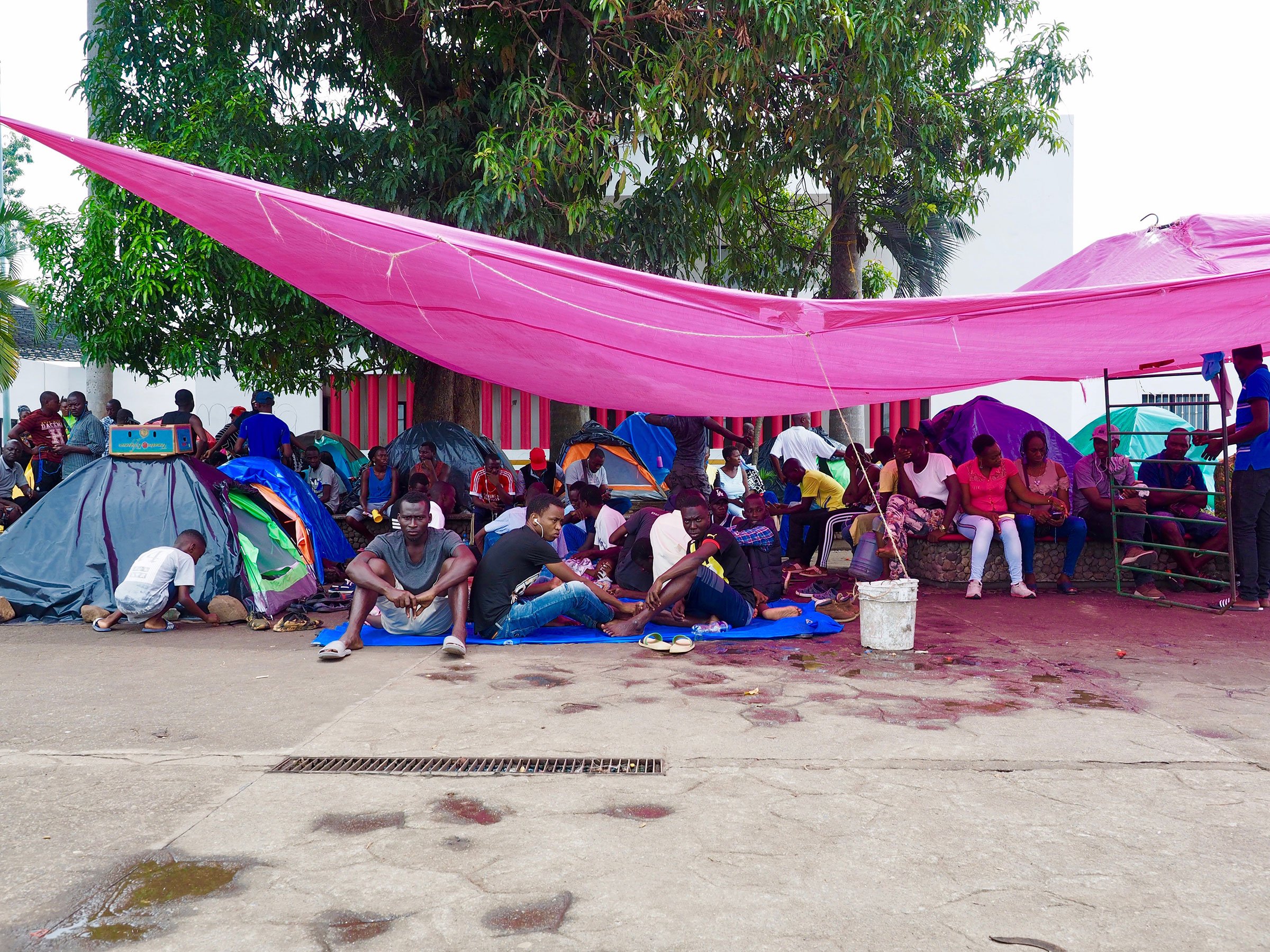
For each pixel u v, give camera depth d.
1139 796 3.30
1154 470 8.72
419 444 11.61
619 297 6.06
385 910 2.45
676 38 9.52
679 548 6.59
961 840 2.91
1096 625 6.86
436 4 9.41
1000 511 8.26
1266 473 7.31
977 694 4.80
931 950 2.25
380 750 3.85
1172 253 7.36
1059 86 13.28
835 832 2.97
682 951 2.25
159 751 3.83
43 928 2.36
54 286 10.70
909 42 10.48
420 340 7.83
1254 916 2.42
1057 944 2.28
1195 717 4.36
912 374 7.41
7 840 2.91
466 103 10.38
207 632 6.70
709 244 12.94
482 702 4.66
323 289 6.98
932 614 7.37
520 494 11.27
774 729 4.16
